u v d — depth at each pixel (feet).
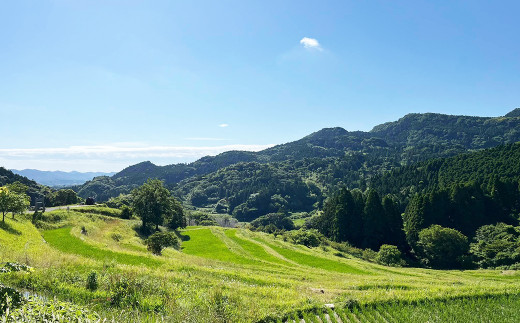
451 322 48.03
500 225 258.57
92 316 29.96
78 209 227.20
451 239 230.48
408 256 269.03
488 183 321.11
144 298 47.55
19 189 218.59
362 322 47.65
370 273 145.28
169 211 249.34
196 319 40.40
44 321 26.35
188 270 76.43
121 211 257.14
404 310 51.70
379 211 288.92
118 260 85.97
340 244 265.75
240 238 253.44
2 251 67.72
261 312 46.47
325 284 78.69
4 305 28.19
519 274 162.09
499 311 53.31
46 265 57.98
